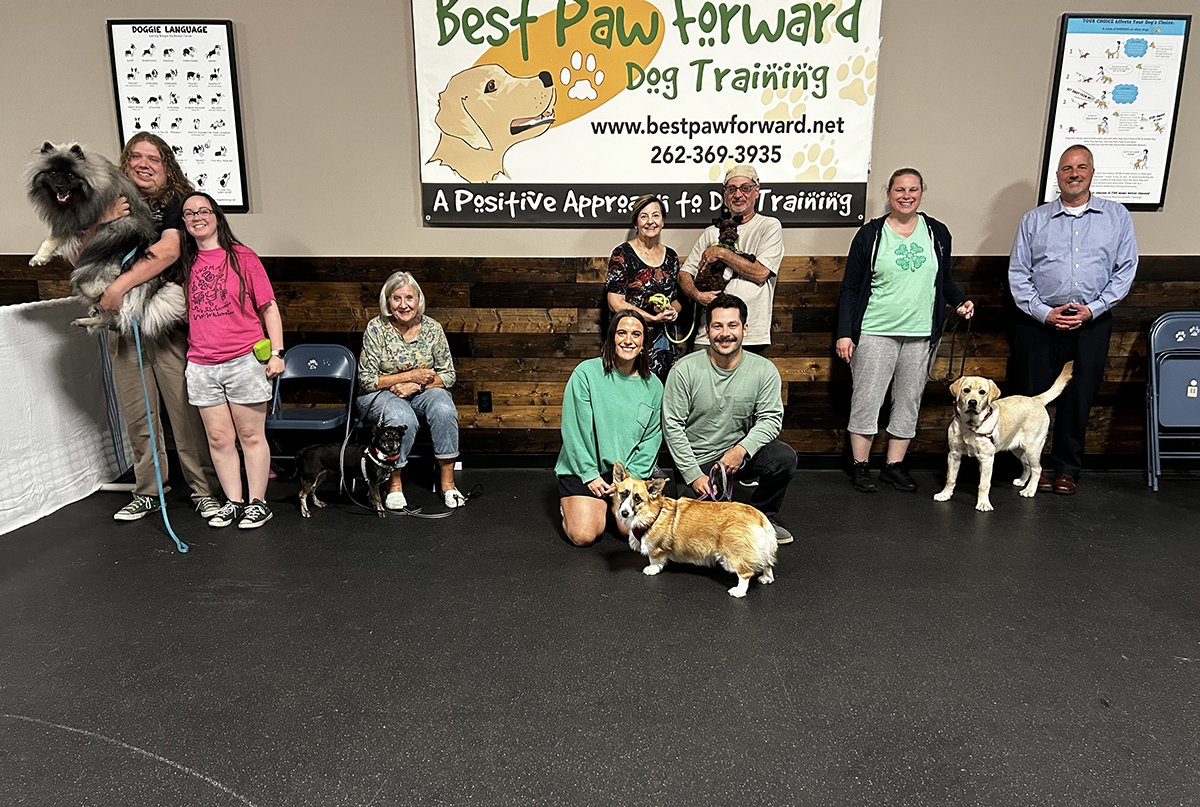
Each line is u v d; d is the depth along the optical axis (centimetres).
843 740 169
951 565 263
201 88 347
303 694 186
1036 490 345
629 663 200
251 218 361
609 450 275
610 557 270
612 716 177
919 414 376
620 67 344
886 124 353
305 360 346
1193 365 347
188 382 287
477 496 337
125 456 364
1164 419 352
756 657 203
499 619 224
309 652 205
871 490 344
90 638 213
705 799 150
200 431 311
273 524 302
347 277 365
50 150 261
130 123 350
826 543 283
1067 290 325
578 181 355
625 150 353
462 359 373
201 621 223
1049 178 356
